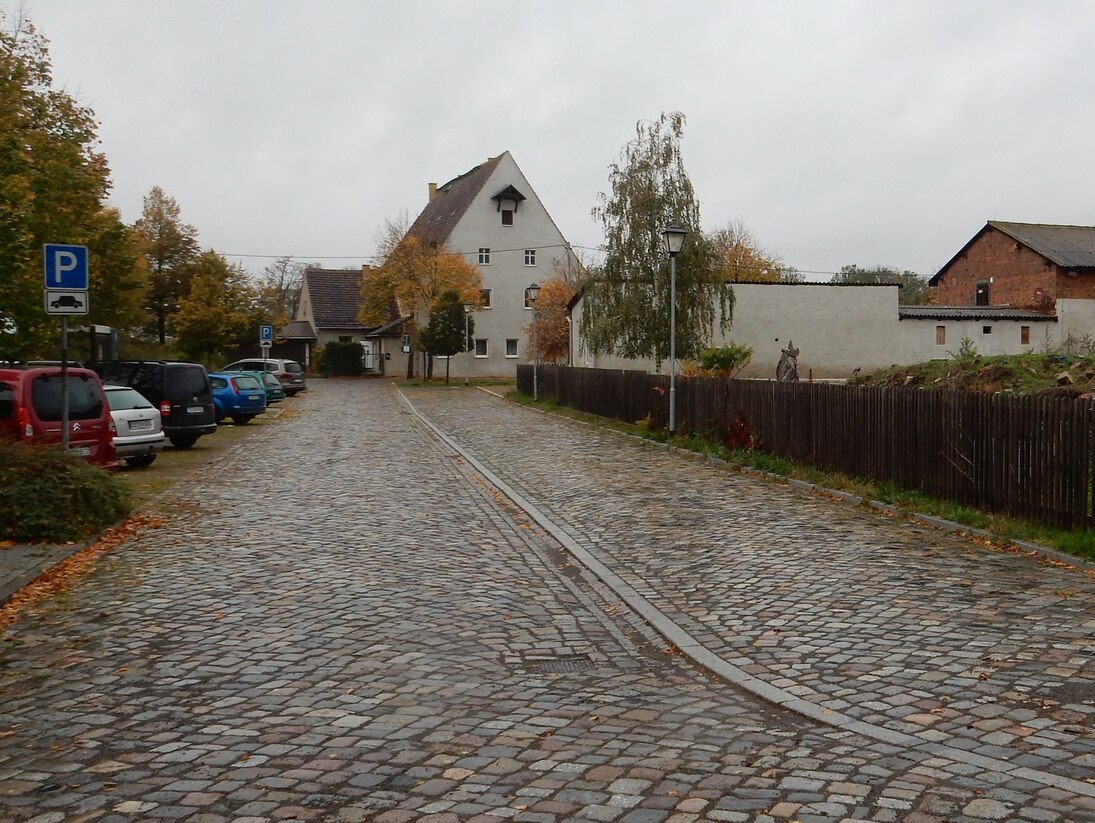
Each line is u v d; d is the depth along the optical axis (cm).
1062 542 914
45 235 2012
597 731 501
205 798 418
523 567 952
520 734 495
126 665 620
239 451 2077
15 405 1392
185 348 4669
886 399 1341
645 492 1422
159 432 1756
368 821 394
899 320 3953
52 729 507
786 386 1669
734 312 3781
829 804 401
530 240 6334
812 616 730
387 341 6525
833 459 1504
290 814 402
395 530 1134
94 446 1461
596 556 984
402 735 494
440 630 708
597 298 3020
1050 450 995
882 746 472
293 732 499
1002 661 598
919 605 743
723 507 1267
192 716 526
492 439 2345
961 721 502
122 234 2764
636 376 2548
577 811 401
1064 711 510
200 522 1180
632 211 2925
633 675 614
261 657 636
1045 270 4950
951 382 1722
